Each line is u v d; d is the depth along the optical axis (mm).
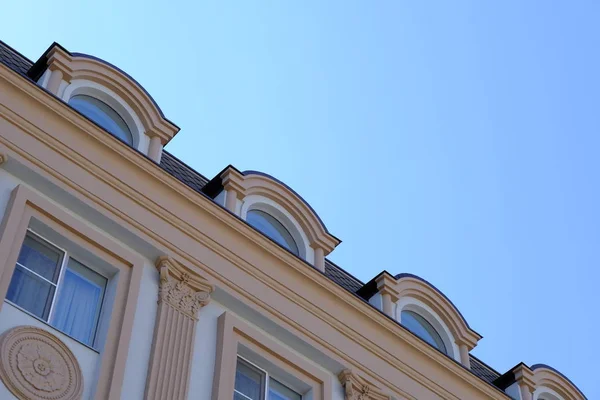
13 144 18859
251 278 20922
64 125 19812
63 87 21000
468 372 23641
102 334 18062
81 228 18891
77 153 19672
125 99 21953
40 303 17812
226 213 21156
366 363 21812
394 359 22438
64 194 19016
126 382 17656
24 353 16672
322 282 21984
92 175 19672
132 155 20375
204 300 19812
